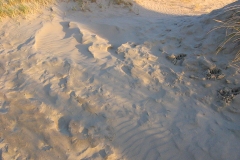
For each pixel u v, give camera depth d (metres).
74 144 3.12
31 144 3.14
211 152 2.97
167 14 6.92
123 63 4.09
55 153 3.06
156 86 3.73
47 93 3.66
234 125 3.19
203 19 4.79
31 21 5.48
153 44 4.57
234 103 3.35
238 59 3.74
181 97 3.56
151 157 3.03
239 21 4.14
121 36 5.10
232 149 2.97
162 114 3.39
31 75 3.95
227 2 9.20
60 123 3.37
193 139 3.11
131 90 3.70
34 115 3.39
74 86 3.74
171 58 4.17
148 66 4.03
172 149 3.06
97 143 3.12
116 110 3.45
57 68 4.05
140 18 6.21
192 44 4.36
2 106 3.53
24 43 4.67
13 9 5.68
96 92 3.66
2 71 4.07
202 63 3.89
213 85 3.63
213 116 3.32
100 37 5.05
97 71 3.96
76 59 4.25
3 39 4.86
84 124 3.30
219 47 4.02
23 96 3.64
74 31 5.10
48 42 4.75
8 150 3.10
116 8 6.75
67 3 6.55
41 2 6.34
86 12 6.33
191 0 8.74
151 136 3.18
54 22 5.45
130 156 3.06
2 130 3.27
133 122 3.32
